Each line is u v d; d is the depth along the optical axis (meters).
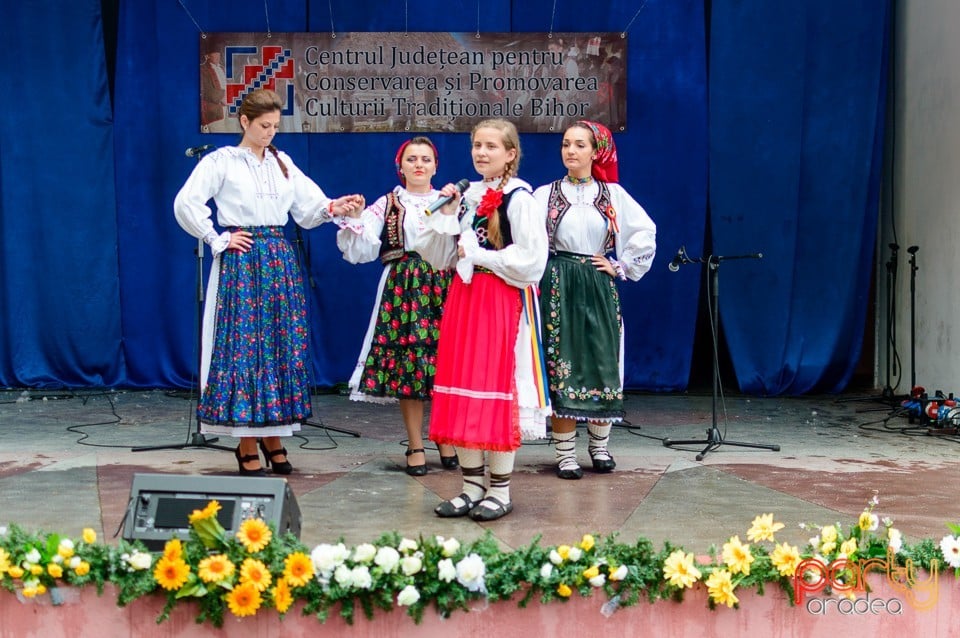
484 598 2.85
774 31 6.88
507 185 3.73
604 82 6.89
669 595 2.91
